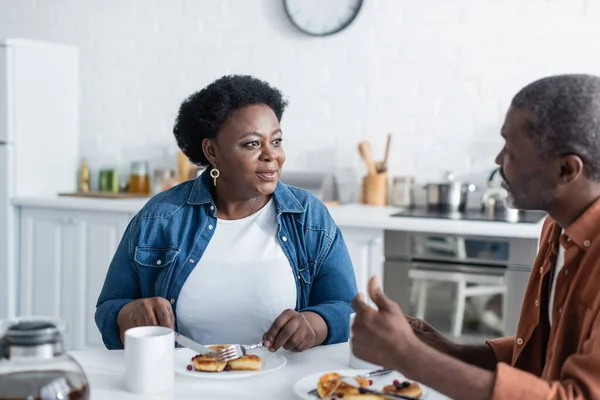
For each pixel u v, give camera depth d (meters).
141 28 4.02
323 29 3.69
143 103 4.05
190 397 1.37
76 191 4.13
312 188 3.65
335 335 1.75
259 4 3.80
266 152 1.85
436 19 3.53
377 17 3.62
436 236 3.03
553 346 1.29
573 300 1.25
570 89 1.19
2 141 3.71
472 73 3.50
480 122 3.51
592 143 1.18
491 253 2.95
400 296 3.10
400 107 3.63
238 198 1.90
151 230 1.88
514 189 1.26
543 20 3.38
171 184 3.86
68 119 4.06
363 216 3.13
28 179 3.82
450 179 3.46
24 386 1.10
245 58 3.85
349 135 3.72
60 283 3.73
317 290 1.92
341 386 1.34
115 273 1.89
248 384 1.44
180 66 3.97
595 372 1.11
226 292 1.84
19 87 3.73
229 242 1.88
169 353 1.40
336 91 3.72
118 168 4.12
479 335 2.99
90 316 3.68
